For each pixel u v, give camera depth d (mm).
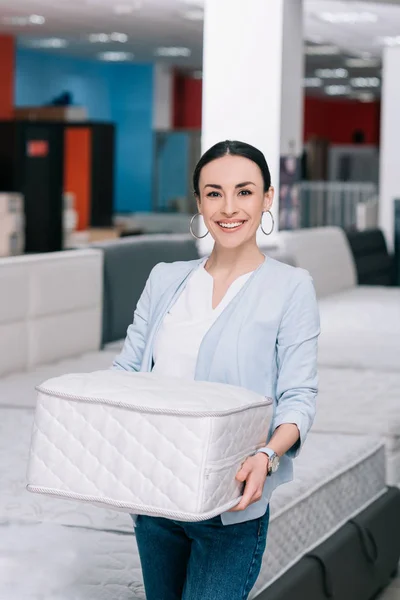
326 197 16266
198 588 2166
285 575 3314
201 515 1968
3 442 4148
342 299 8938
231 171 2268
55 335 5871
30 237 13078
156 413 1999
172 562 2283
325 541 3691
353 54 16875
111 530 3281
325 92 26141
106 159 15180
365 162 22906
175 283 2400
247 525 2203
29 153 13070
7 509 3404
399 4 9984
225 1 8336
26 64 18016
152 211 19844
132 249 6770
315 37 14562
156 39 16125
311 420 2236
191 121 22266
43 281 5707
